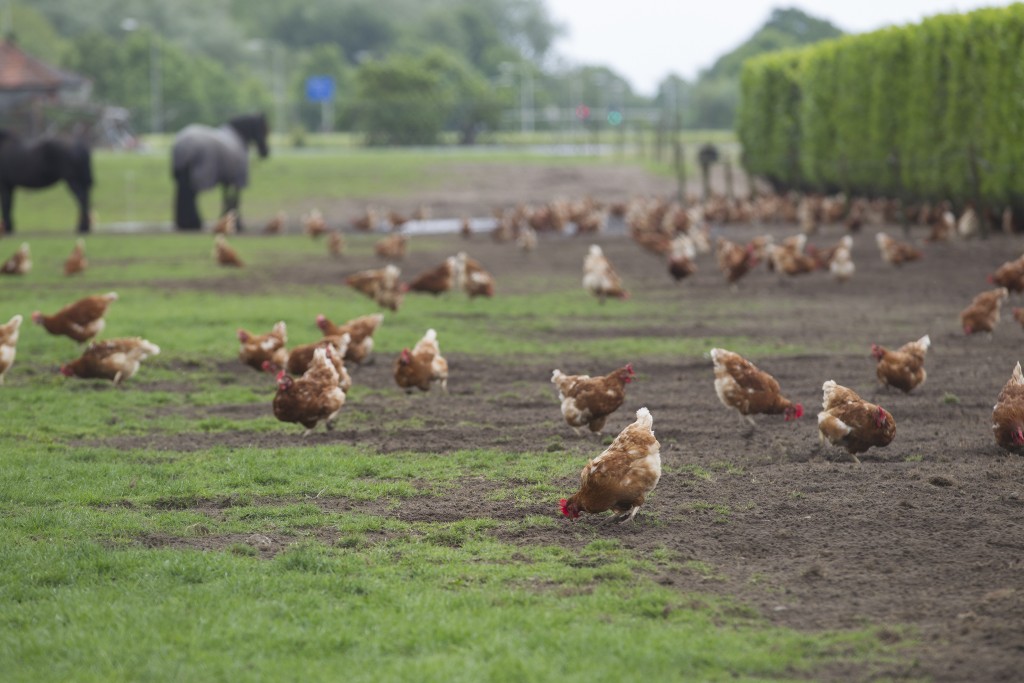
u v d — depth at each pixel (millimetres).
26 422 13547
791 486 10547
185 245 38000
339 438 12898
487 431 13133
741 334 19469
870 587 8078
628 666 6785
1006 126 31828
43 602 7895
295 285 27188
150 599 7953
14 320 15508
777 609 7715
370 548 9125
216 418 13859
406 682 6543
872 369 15930
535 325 20812
